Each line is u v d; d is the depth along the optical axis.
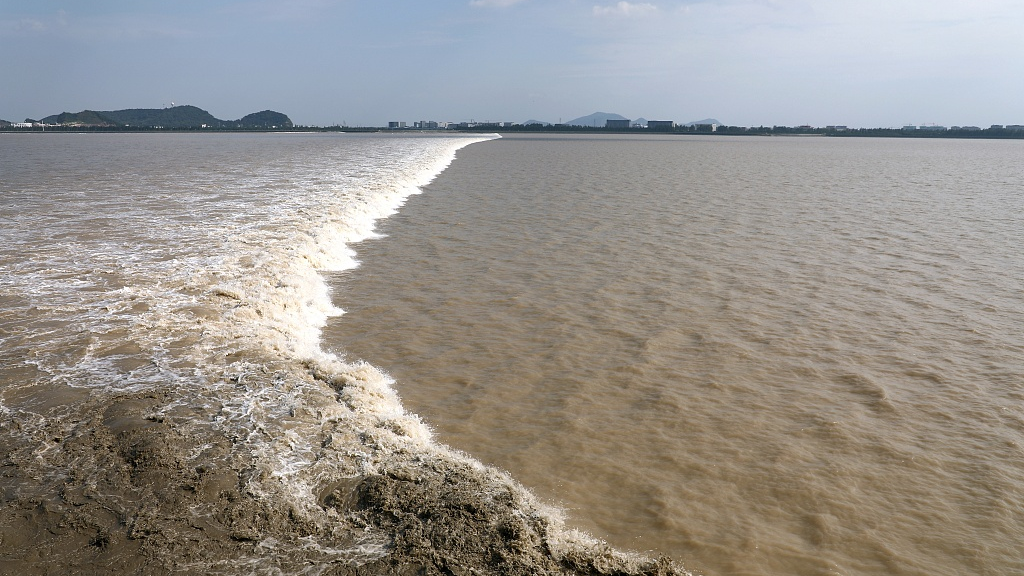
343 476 9.56
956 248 27.05
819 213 36.00
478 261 24.48
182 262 20.55
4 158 70.94
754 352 15.99
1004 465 11.37
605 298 20.06
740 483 10.69
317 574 7.59
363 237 28.42
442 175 56.81
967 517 10.00
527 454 11.30
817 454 11.59
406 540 8.20
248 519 8.46
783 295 20.42
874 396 13.79
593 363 15.23
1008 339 16.91
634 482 10.61
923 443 12.03
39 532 8.07
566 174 59.44
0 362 12.94
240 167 58.62
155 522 8.30
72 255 21.27
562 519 9.50
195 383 12.28
